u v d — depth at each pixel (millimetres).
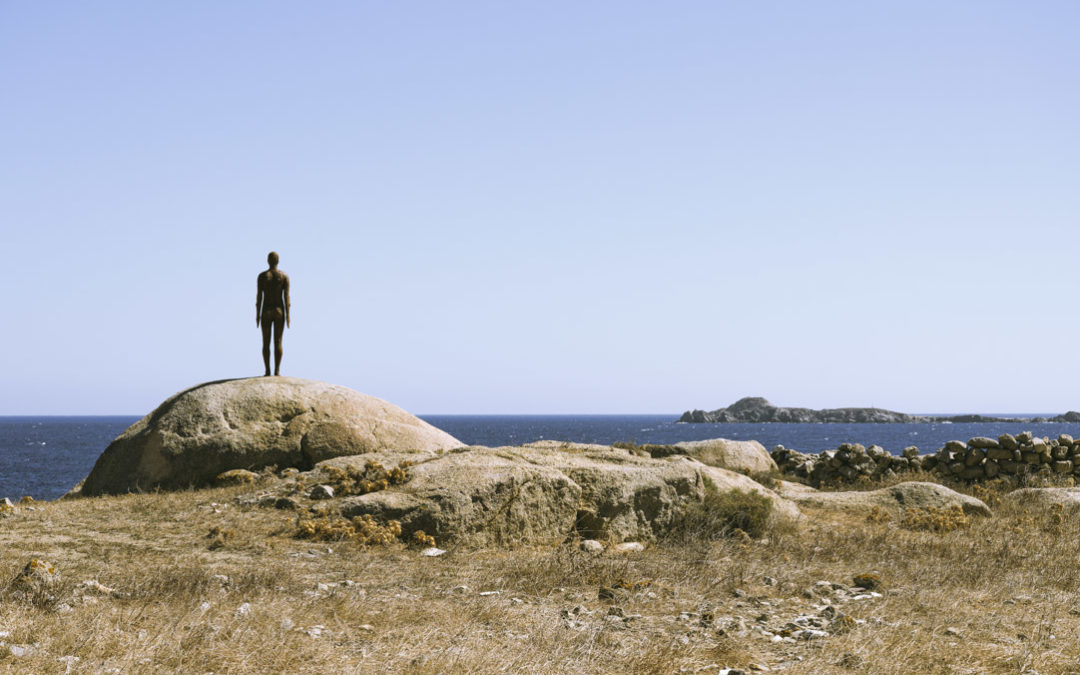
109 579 10336
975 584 11375
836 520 17688
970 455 23953
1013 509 19016
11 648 6988
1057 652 7914
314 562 12289
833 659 7703
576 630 8516
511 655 7555
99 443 123625
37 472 63281
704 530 15648
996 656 7789
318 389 22422
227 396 21359
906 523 17047
